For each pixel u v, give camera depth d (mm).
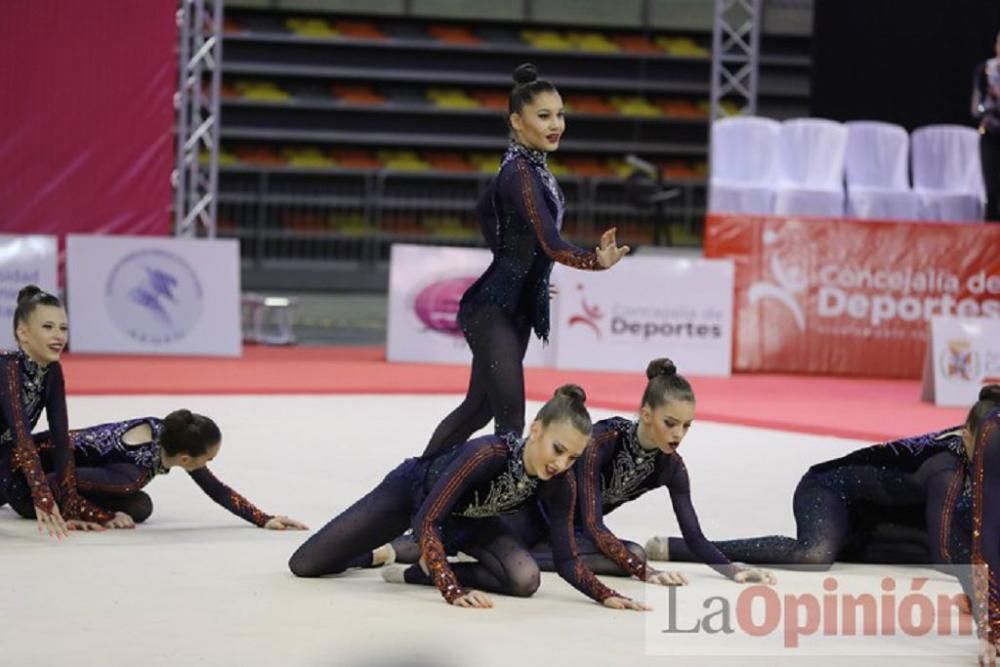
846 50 47656
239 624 12234
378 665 7973
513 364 14930
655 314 35250
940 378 30922
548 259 14977
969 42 46125
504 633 12188
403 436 24219
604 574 14586
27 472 15492
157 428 16297
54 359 15703
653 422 13656
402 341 35906
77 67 35031
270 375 32250
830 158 38719
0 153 34688
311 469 20625
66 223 35250
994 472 11641
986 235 35500
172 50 35594
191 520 16859
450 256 36125
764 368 35906
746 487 20234
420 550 13758
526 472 12977
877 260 35688
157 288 34969
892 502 15188
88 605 12766
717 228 35812
